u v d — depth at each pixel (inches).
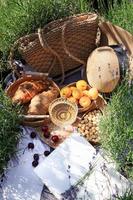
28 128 55.3
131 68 56.8
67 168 52.6
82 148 53.6
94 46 59.6
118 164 51.3
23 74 57.5
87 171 52.3
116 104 53.4
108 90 55.8
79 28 55.8
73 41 56.9
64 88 56.9
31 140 54.8
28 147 54.1
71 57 57.0
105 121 52.7
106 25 58.6
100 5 63.1
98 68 55.1
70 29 55.1
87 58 59.7
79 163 52.9
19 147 54.0
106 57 55.1
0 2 61.4
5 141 51.5
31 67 59.2
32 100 55.4
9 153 51.8
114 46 59.3
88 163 52.8
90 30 57.2
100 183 51.5
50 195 51.8
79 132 54.9
